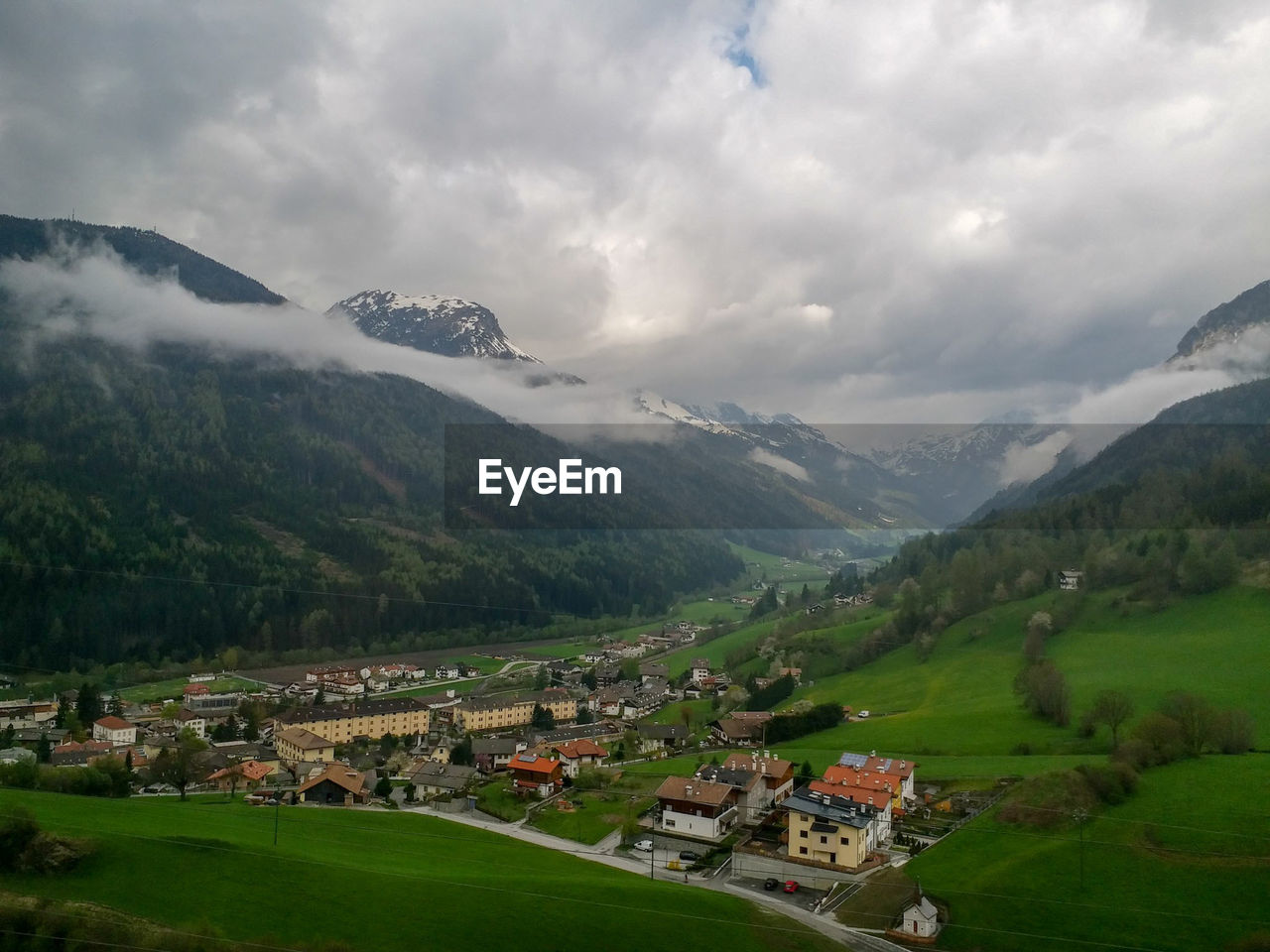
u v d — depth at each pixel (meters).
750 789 134.62
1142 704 165.00
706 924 90.19
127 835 90.88
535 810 145.12
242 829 108.50
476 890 92.00
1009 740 161.00
